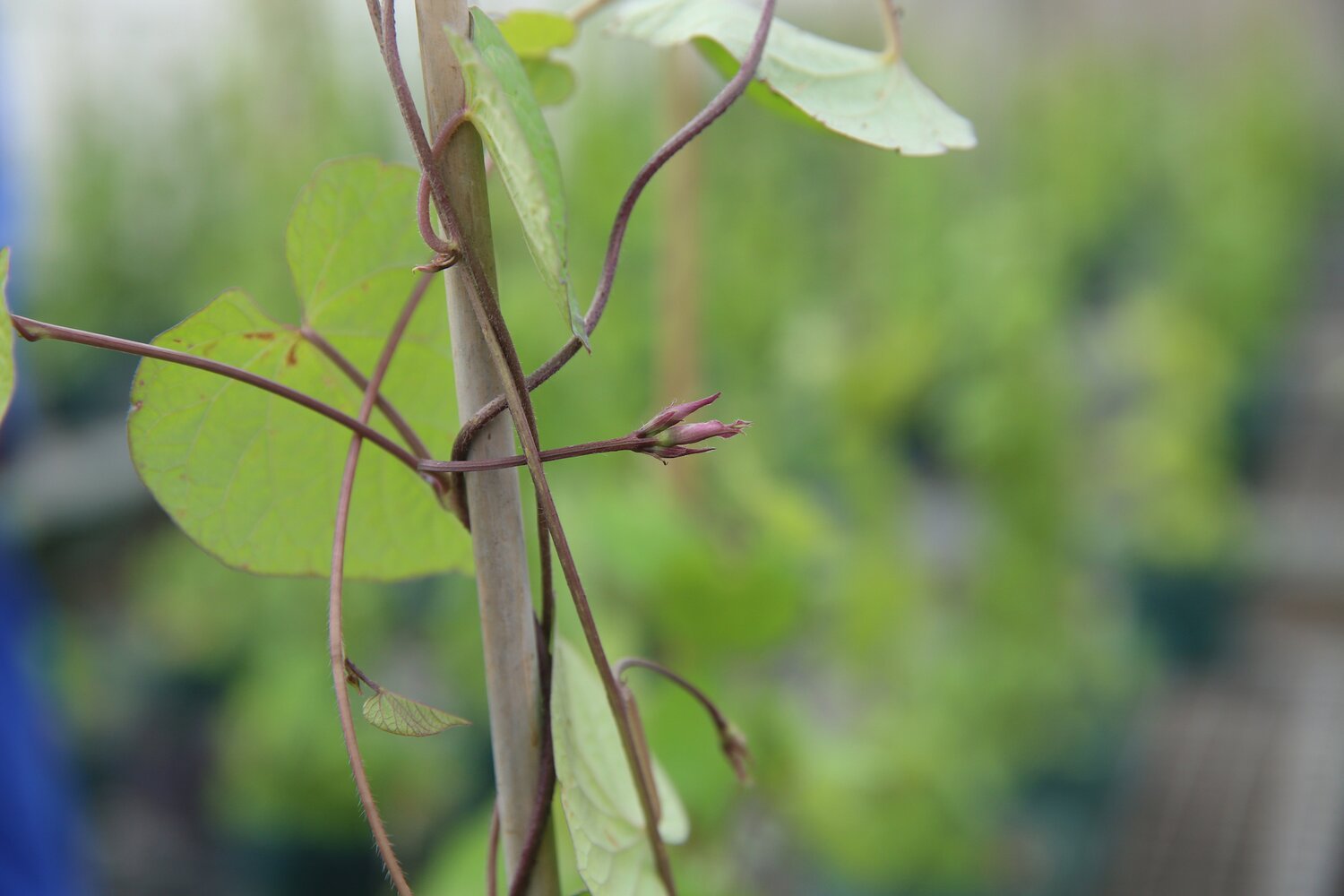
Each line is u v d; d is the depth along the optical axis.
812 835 1.25
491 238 0.39
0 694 1.13
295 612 2.05
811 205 3.14
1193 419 2.74
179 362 0.41
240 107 2.71
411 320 0.47
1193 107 5.55
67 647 2.23
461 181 0.39
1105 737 2.06
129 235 3.21
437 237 0.39
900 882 1.58
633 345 1.67
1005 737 2.00
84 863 1.92
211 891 1.99
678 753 0.87
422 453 0.45
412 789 1.80
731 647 0.99
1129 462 2.73
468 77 0.38
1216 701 2.44
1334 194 6.34
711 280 2.40
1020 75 5.07
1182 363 2.77
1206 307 3.70
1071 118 4.89
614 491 1.04
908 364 1.83
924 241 2.99
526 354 1.32
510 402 0.39
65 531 2.62
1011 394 2.06
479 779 1.84
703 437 0.39
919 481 3.00
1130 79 5.58
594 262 1.80
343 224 0.45
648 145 2.57
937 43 5.01
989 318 2.11
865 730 1.64
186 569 2.38
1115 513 2.87
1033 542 2.07
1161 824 2.00
